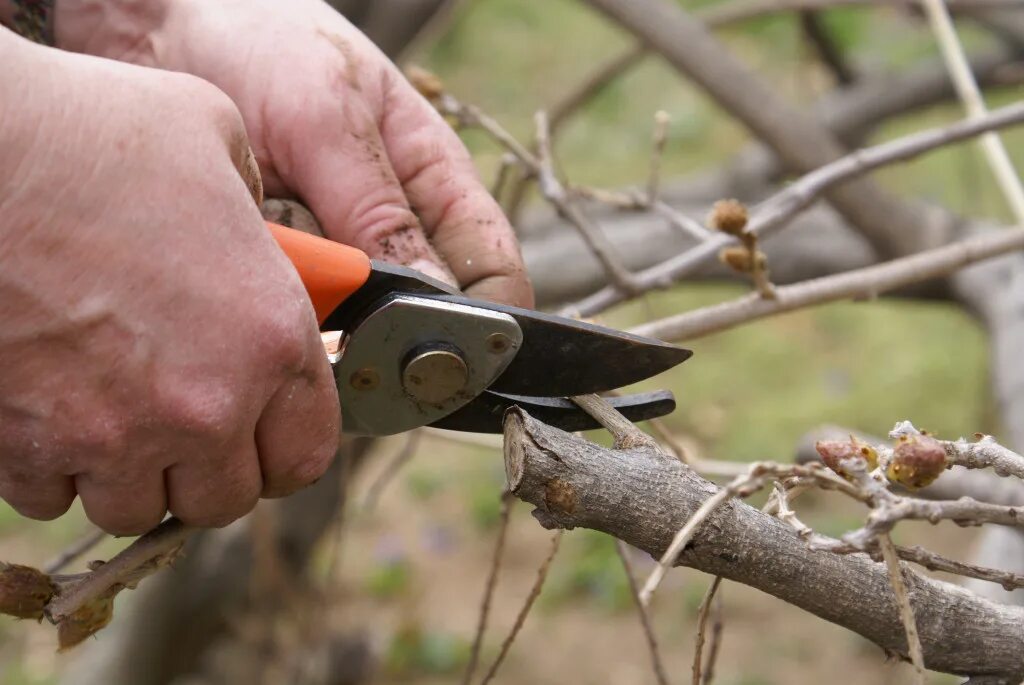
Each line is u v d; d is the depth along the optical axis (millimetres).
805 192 1759
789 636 4090
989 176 6293
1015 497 1593
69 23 1471
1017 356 2336
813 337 5855
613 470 977
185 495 1114
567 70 8062
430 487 4906
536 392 1250
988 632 987
